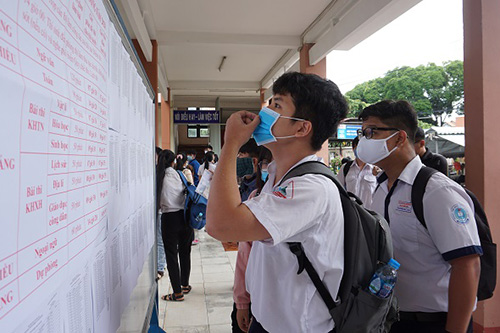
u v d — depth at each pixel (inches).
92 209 28.2
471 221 44.4
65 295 22.3
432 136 293.3
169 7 181.8
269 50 254.1
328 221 32.7
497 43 95.3
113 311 35.3
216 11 187.5
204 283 145.9
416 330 48.4
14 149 16.0
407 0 134.2
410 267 49.0
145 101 61.1
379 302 33.1
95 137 29.3
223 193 31.0
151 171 70.7
